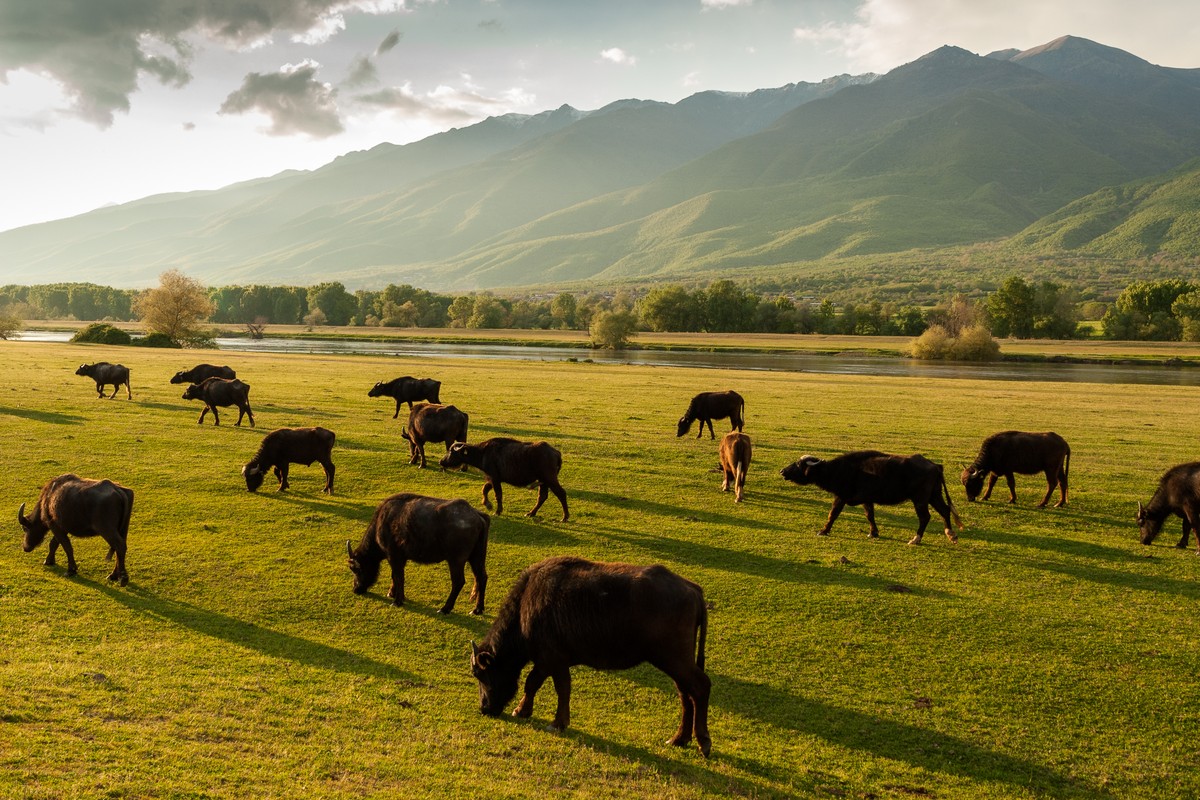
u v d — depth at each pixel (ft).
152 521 61.31
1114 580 53.42
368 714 34.01
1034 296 476.95
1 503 63.62
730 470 74.95
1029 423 118.52
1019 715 36.58
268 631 43.11
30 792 24.84
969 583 52.29
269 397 131.54
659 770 30.76
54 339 375.66
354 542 58.08
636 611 30.78
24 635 39.81
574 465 83.71
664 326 552.82
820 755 32.89
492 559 54.80
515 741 32.48
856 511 68.85
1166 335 440.86
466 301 623.77
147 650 39.22
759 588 50.60
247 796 26.50
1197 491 57.62
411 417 79.97
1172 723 36.04
